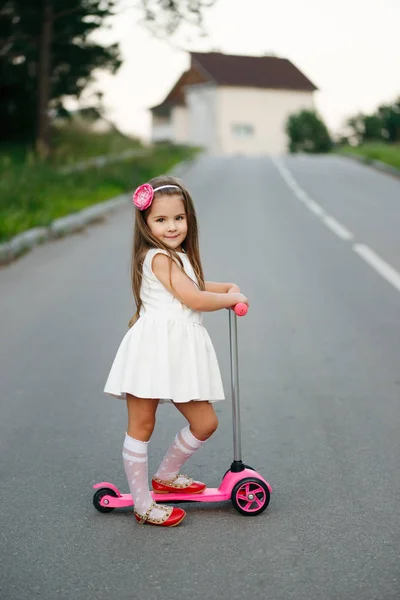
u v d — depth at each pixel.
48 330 7.04
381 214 15.56
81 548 3.17
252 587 2.84
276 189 20.77
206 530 3.35
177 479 3.66
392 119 56.38
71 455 4.23
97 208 16.61
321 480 3.90
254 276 9.47
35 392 5.34
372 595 2.79
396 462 4.13
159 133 64.31
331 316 7.56
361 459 4.18
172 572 2.96
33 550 3.16
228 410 5.03
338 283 9.11
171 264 3.40
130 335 3.44
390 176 25.75
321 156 38.06
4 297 8.50
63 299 8.35
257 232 13.12
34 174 20.58
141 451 3.41
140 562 3.05
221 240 12.25
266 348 6.49
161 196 3.44
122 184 21.34
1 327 7.17
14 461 4.15
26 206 14.87
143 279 3.47
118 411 4.96
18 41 26.89
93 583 2.88
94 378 5.65
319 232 13.11
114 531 3.34
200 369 3.40
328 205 17.12
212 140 55.62
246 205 17.08
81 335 6.86
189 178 24.34
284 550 3.14
